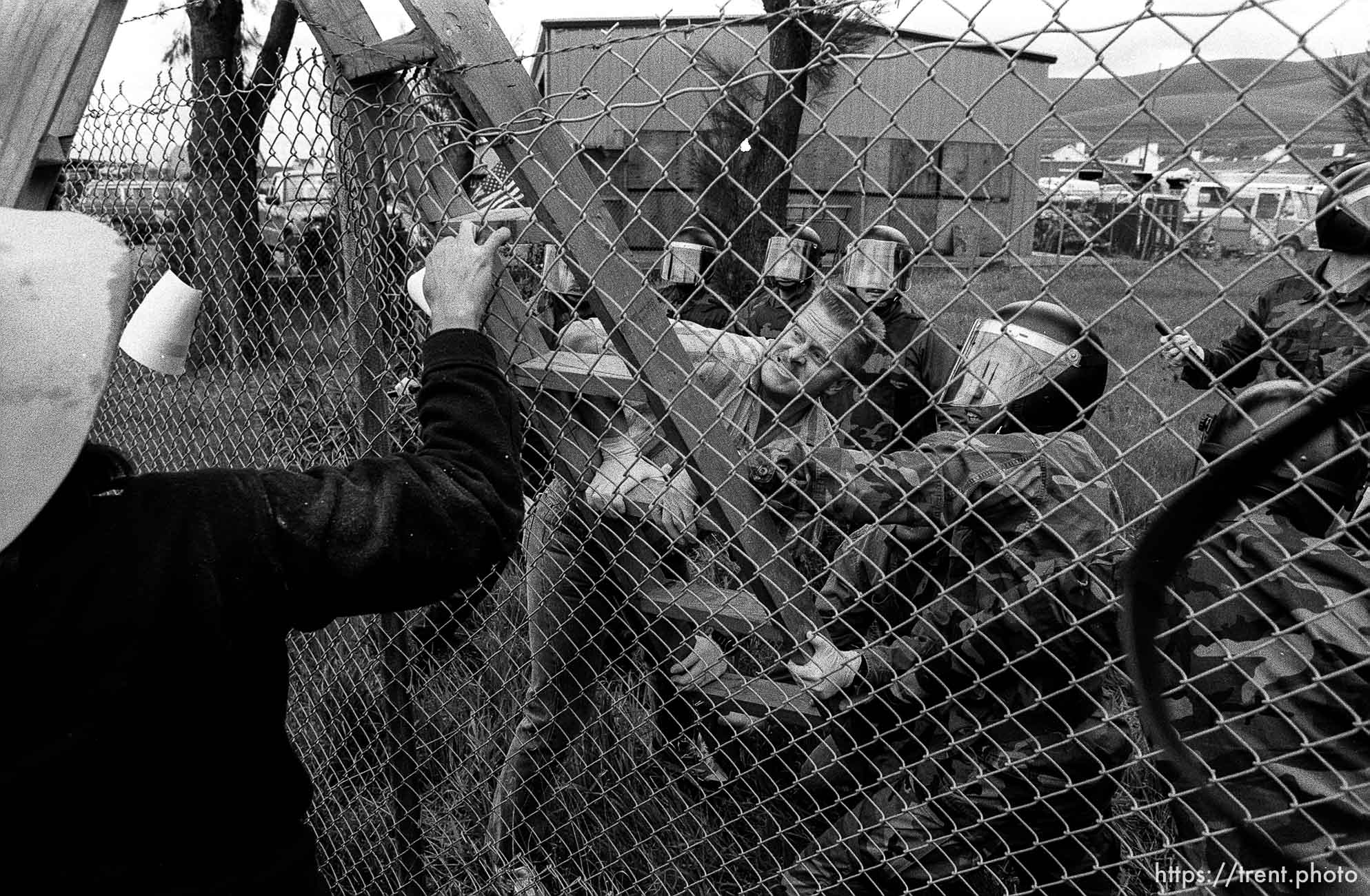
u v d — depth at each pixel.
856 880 1.90
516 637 2.77
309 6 1.94
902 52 1.18
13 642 1.06
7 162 2.33
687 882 2.23
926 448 1.77
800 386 1.81
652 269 1.65
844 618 2.15
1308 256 3.26
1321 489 1.49
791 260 2.09
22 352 1.07
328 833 2.69
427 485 1.26
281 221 2.36
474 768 2.66
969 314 3.34
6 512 1.04
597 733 2.64
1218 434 1.52
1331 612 1.17
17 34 2.38
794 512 1.88
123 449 3.44
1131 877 1.99
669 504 1.93
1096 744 1.73
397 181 1.96
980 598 1.72
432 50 1.73
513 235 1.79
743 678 1.93
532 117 1.61
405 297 2.10
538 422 1.90
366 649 2.47
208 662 1.12
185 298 2.21
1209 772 1.25
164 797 1.14
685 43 1.40
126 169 3.00
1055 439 1.35
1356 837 1.22
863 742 1.83
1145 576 1.05
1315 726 1.30
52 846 1.11
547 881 2.45
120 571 1.08
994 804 1.75
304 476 1.22
